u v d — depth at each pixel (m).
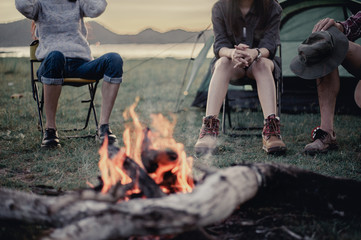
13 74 9.05
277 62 3.33
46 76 3.04
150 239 1.41
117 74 3.16
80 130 3.68
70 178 2.38
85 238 1.19
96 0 3.33
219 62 3.09
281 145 2.89
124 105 5.41
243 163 1.64
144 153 1.78
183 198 1.34
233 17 3.14
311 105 4.83
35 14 3.18
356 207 1.70
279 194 1.64
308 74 2.75
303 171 1.68
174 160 1.75
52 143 3.07
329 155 2.81
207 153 2.91
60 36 3.23
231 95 5.21
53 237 1.20
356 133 3.55
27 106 4.98
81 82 3.26
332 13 4.88
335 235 1.53
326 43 2.65
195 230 1.40
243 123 4.18
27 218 1.42
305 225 1.62
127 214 1.21
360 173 2.43
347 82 4.62
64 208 1.36
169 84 8.02
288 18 5.11
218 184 1.34
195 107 5.39
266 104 2.98
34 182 2.32
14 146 3.14
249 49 2.99
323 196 1.65
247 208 1.74
